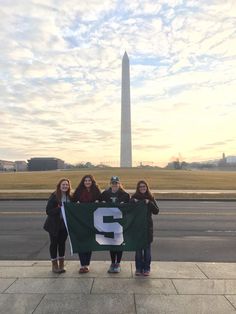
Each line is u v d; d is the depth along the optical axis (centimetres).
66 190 505
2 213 1124
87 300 393
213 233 813
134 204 491
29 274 484
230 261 582
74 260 589
